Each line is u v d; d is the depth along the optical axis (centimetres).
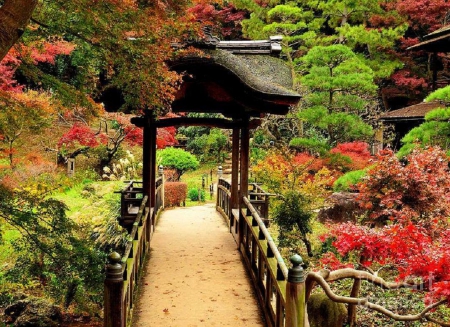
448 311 697
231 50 848
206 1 636
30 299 850
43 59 1309
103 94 784
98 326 802
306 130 2003
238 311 578
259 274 611
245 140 847
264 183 1155
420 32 2275
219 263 764
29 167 1225
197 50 670
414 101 2236
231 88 740
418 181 875
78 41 702
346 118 1481
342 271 450
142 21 584
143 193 878
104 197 1292
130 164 1933
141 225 722
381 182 931
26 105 697
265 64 823
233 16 2214
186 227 1052
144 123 866
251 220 725
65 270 672
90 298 787
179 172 2019
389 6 2023
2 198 635
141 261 705
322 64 1630
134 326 533
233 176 998
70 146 1844
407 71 2105
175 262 768
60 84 675
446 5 1914
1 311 849
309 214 976
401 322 675
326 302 555
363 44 2128
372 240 620
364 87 1495
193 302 603
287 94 684
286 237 974
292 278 421
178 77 660
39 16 657
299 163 1260
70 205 1364
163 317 557
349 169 1474
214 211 1324
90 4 577
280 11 1819
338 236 674
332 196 1176
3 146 911
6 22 480
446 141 1174
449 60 2042
